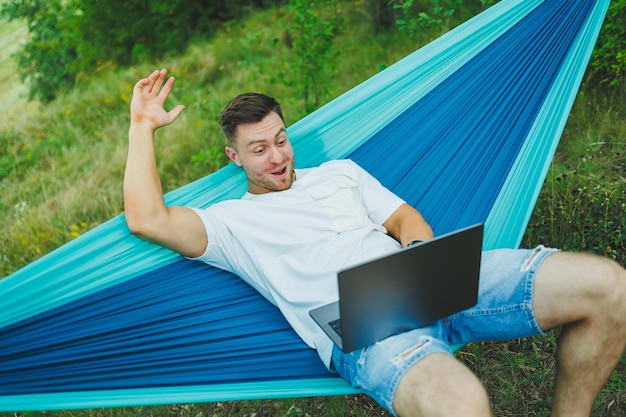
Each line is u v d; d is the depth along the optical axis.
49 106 8.16
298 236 2.24
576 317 2.01
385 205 2.44
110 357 2.31
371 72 5.80
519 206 2.71
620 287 1.96
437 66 2.88
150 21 8.78
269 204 2.29
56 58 9.16
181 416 2.91
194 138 5.51
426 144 2.89
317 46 5.01
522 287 2.04
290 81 5.19
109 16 8.84
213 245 2.27
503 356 2.87
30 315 2.19
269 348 2.26
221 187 2.54
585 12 2.90
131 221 2.18
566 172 3.71
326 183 2.36
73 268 2.21
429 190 2.87
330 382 2.12
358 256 2.20
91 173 5.55
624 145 3.84
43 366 2.26
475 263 1.94
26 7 9.39
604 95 4.24
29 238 4.68
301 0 4.95
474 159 2.85
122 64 8.93
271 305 2.35
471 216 2.76
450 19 5.59
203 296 2.35
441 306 1.95
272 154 2.33
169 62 7.95
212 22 8.73
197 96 5.84
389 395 1.83
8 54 10.03
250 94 2.36
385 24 6.41
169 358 2.33
